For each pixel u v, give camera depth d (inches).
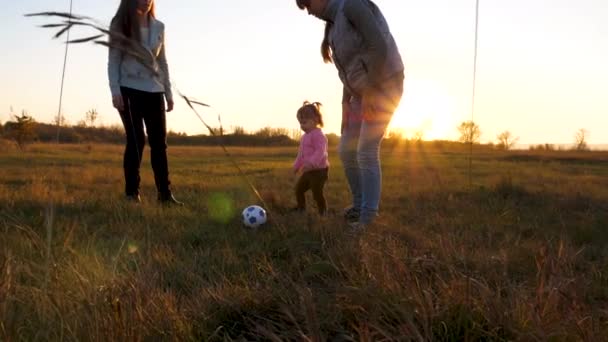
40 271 123.6
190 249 168.6
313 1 199.0
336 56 201.5
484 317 97.6
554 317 96.2
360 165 198.5
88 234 176.4
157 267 141.7
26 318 95.9
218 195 314.3
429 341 89.5
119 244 167.2
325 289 119.8
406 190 365.1
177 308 107.5
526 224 225.0
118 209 231.3
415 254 140.3
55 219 198.2
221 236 186.2
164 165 271.9
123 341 86.3
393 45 195.8
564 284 112.3
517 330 92.4
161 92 266.4
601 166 869.2
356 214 224.8
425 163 820.0
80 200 261.9
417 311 95.8
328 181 450.6
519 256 155.4
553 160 1090.7
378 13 190.7
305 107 256.1
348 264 133.0
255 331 100.6
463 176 529.0
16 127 1045.2
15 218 197.0
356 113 220.4
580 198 324.2
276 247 166.2
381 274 113.6
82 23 74.3
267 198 284.0
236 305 109.8
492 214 245.9
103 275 121.8
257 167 668.1
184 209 247.8
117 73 259.6
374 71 188.9
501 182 374.3
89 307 97.6
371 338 89.7
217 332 100.7
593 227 211.8
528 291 113.4
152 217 218.2
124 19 238.1
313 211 246.2
